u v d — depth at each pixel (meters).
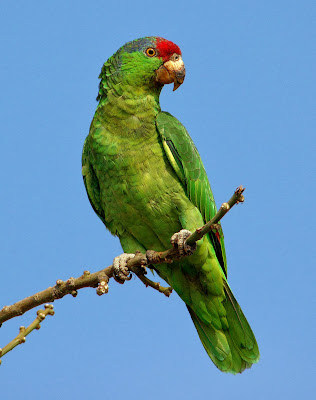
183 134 14.55
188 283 15.23
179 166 14.25
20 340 8.85
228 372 15.50
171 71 14.91
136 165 14.17
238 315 15.23
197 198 14.57
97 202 15.59
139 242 15.26
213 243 15.18
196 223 14.34
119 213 14.80
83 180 15.48
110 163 14.32
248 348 15.36
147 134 14.31
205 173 15.02
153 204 14.32
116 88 14.77
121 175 14.30
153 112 14.59
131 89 14.68
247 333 15.28
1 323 10.20
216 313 15.44
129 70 14.79
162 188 14.21
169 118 14.62
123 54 15.02
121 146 14.23
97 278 10.23
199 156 15.04
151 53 14.95
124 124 14.37
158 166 14.22
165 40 15.22
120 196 14.48
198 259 14.41
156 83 15.06
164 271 15.09
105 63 15.43
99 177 14.81
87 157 15.26
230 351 15.62
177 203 14.29
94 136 14.62
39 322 9.01
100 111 14.84
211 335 15.73
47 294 10.17
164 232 14.74
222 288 15.04
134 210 14.55
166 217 14.45
